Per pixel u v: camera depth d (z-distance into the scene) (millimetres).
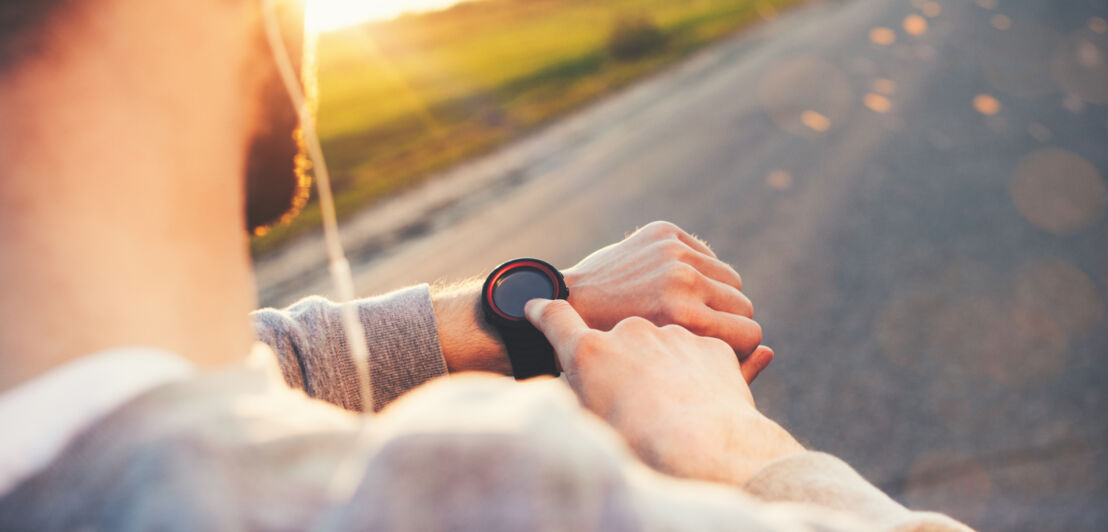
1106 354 2828
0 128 219
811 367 3033
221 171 260
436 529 185
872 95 9305
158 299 230
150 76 240
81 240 222
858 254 4277
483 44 28641
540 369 766
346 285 318
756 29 19438
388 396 701
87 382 209
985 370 2830
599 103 13812
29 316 214
